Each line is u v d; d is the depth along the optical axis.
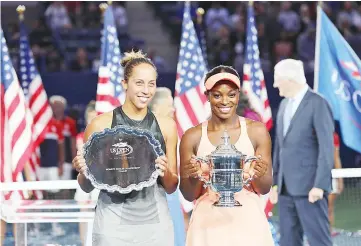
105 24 22.05
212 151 13.10
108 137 12.35
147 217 12.54
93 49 46.81
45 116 29.28
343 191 19.66
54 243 18.34
